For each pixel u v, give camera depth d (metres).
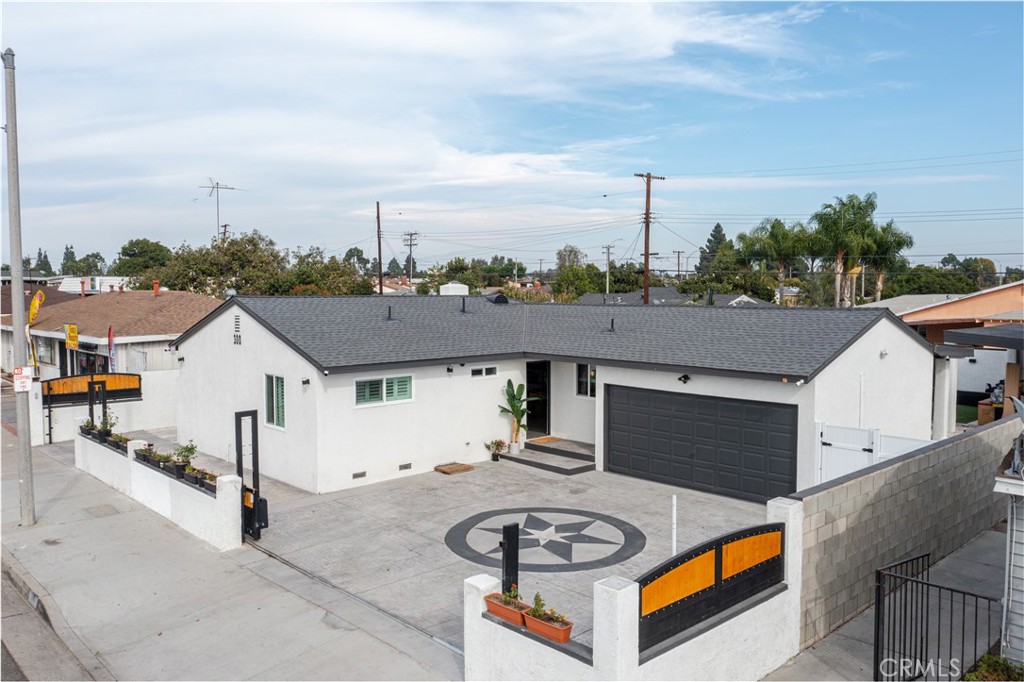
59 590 10.80
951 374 19.97
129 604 10.28
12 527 13.74
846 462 13.48
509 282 107.81
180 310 29.00
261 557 11.93
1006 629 8.02
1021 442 8.16
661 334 18.02
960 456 11.86
